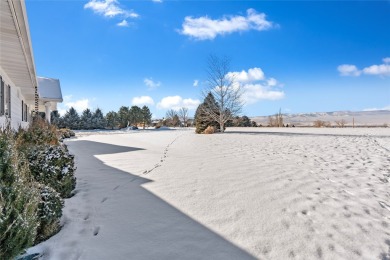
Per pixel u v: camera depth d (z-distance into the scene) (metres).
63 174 5.13
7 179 2.77
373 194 5.48
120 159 9.50
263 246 3.49
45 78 22.94
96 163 8.75
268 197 5.22
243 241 3.60
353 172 7.27
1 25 5.89
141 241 3.57
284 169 7.55
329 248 3.48
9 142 3.00
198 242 3.56
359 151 11.05
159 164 8.43
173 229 3.92
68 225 4.00
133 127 45.97
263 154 10.38
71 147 13.20
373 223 4.20
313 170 7.46
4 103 9.86
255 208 4.68
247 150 11.57
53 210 3.68
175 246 3.45
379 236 3.81
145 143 15.13
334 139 16.20
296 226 4.04
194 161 8.86
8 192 2.65
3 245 2.47
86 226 3.98
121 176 6.92
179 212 4.52
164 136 19.77
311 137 17.73
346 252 3.40
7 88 10.66
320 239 3.69
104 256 3.20
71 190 5.44
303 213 4.50
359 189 5.79
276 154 10.36
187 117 58.12
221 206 4.77
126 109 54.94
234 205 4.81
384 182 6.33
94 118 48.06
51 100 20.52
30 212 2.77
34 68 9.54
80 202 4.95
